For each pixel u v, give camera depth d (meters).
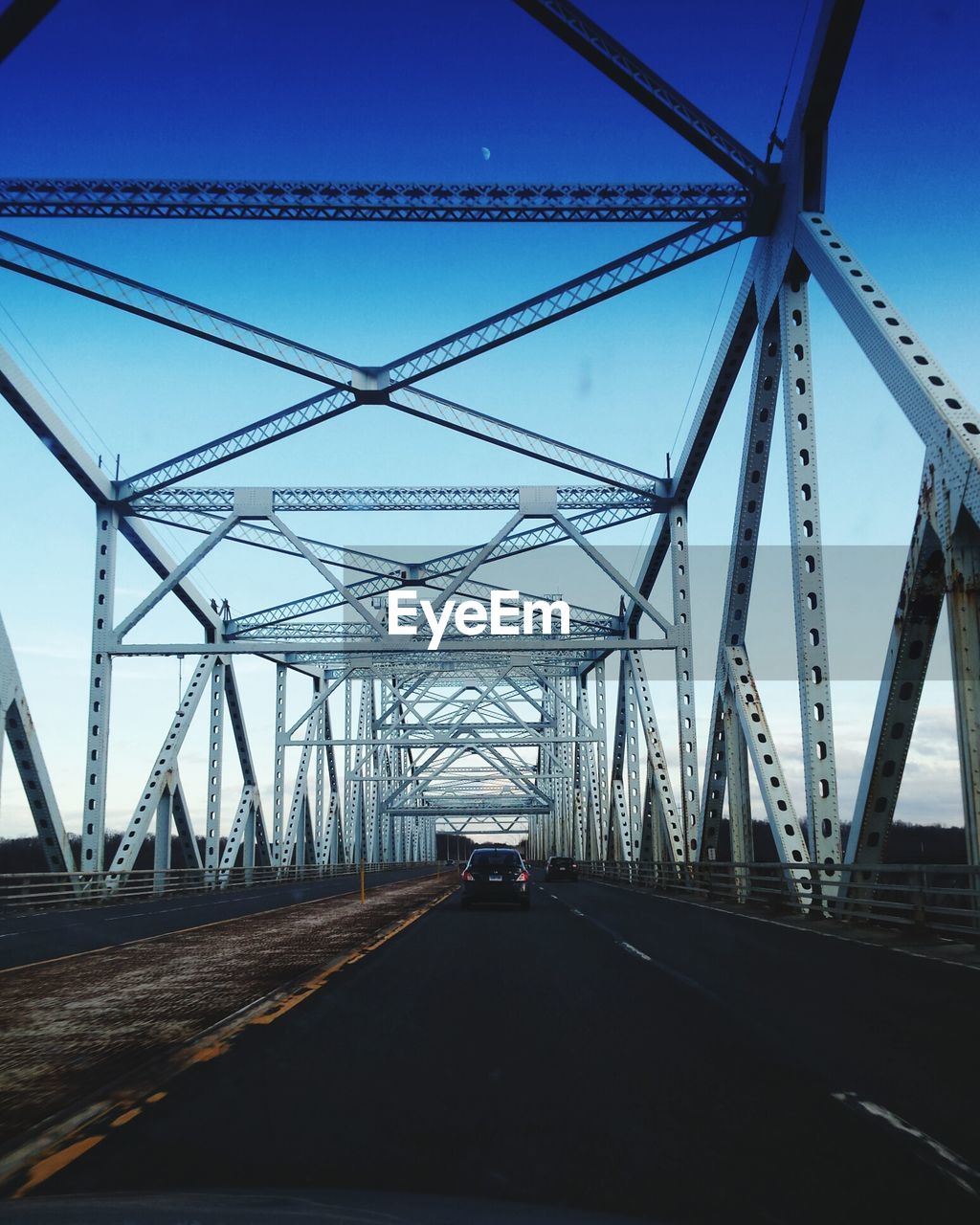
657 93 19.59
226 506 32.38
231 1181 4.24
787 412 19.56
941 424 13.21
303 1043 7.50
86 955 14.55
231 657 41.62
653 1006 9.17
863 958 12.87
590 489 32.19
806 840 21.06
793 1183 4.29
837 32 17.27
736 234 21.50
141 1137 4.97
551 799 79.44
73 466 29.28
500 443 29.20
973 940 13.86
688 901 27.31
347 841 66.44
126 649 31.11
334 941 16.22
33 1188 4.14
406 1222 2.90
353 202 20.75
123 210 20.59
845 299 16.67
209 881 39.09
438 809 99.62
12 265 22.36
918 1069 6.48
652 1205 4.00
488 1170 4.43
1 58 16.38
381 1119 5.34
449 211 20.98
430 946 15.16
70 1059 7.07
